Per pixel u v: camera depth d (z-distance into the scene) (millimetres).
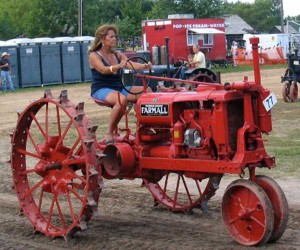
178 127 6547
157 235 6730
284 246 6145
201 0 51281
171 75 16969
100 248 6371
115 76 7270
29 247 6535
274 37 47438
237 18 79812
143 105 6902
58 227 7098
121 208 7930
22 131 7344
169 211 7730
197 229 6930
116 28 7234
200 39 39062
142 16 54438
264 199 5961
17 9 56250
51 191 6965
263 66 41781
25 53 30922
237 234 6258
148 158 6836
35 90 29375
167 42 12484
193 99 6398
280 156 10773
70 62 32531
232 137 6211
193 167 6434
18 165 7355
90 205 6418
